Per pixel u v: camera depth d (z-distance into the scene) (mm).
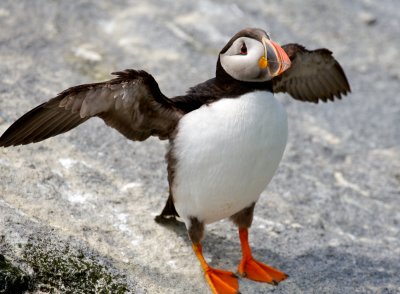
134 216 10938
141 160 12453
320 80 11555
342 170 13883
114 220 10711
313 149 14328
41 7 16641
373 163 14305
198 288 9859
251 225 11375
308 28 18578
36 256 9172
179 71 15492
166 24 17141
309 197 12734
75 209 10648
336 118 15672
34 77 13898
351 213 12523
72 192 11031
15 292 8711
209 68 15836
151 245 10430
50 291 8914
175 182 9719
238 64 9266
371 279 10648
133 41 16297
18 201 10297
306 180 13250
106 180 11625
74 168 11633
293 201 12516
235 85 9375
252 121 9180
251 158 9281
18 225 9602
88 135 12703
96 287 9203
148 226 10812
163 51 16188
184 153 9375
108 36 16375
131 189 11594
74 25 16391
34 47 15086
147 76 9094
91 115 9430
